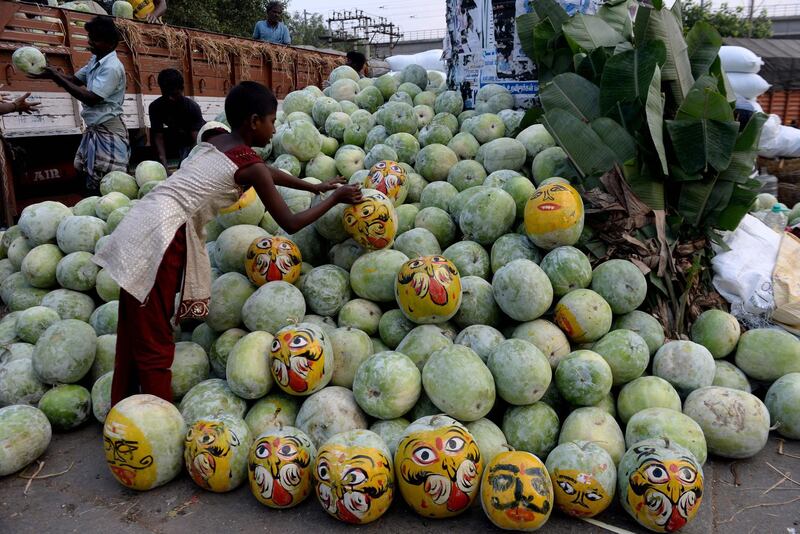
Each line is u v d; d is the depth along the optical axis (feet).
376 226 12.99
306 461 9.84
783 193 32.45
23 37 22.63
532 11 19.63
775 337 12.71
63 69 24.43
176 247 11.09
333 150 20.31
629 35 18.13
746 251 14.84
